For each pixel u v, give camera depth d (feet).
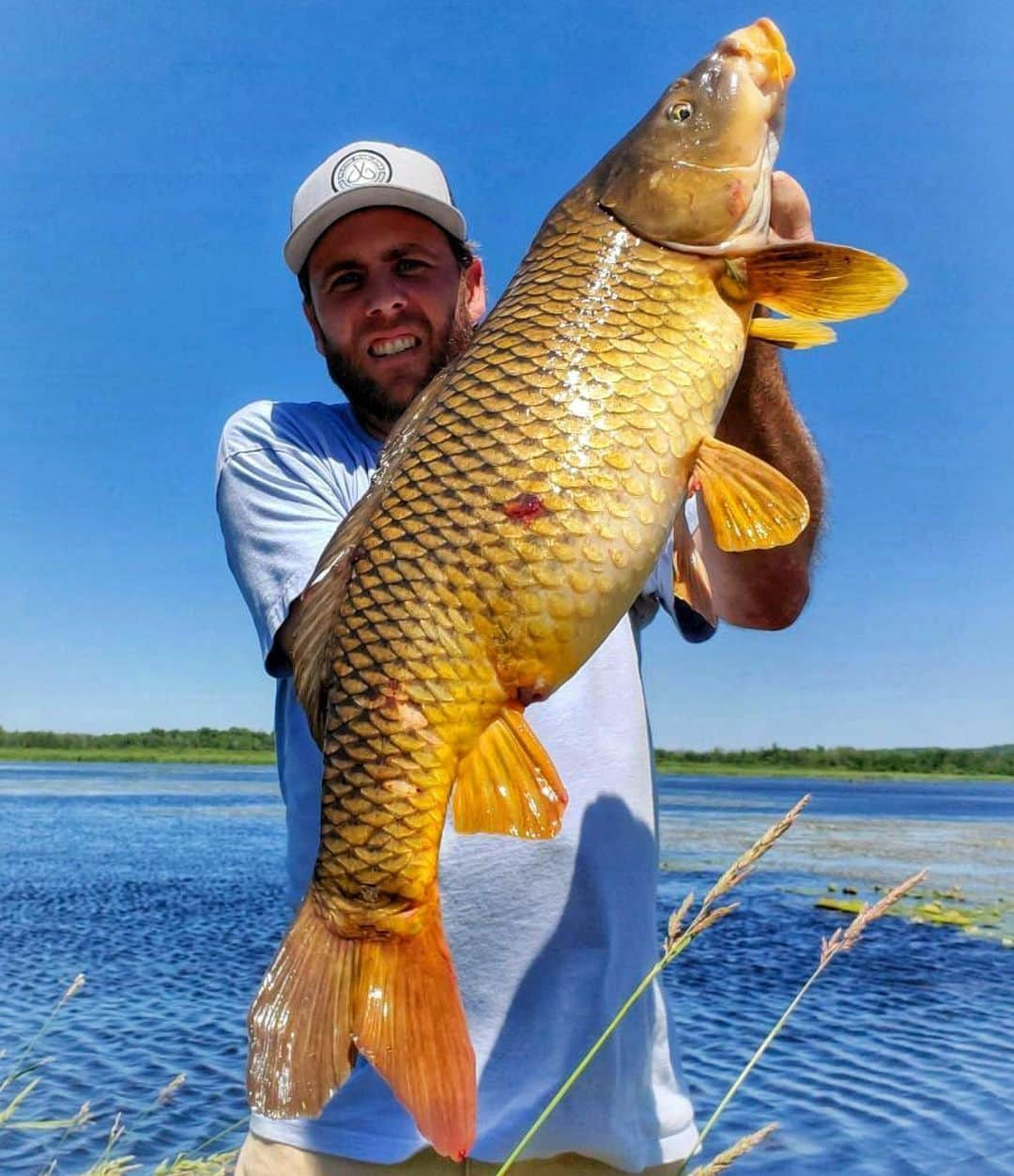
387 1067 2.08
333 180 3.18
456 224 3.28
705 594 2.66
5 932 14.44
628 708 2.89
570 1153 2.63
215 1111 7.93
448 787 2.12
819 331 2.36
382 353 3.18
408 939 2.12
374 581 2.19
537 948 2.69
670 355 2.24
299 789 2.88
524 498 2.12
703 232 2.31
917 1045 9.57
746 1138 2.53
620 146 2.43
